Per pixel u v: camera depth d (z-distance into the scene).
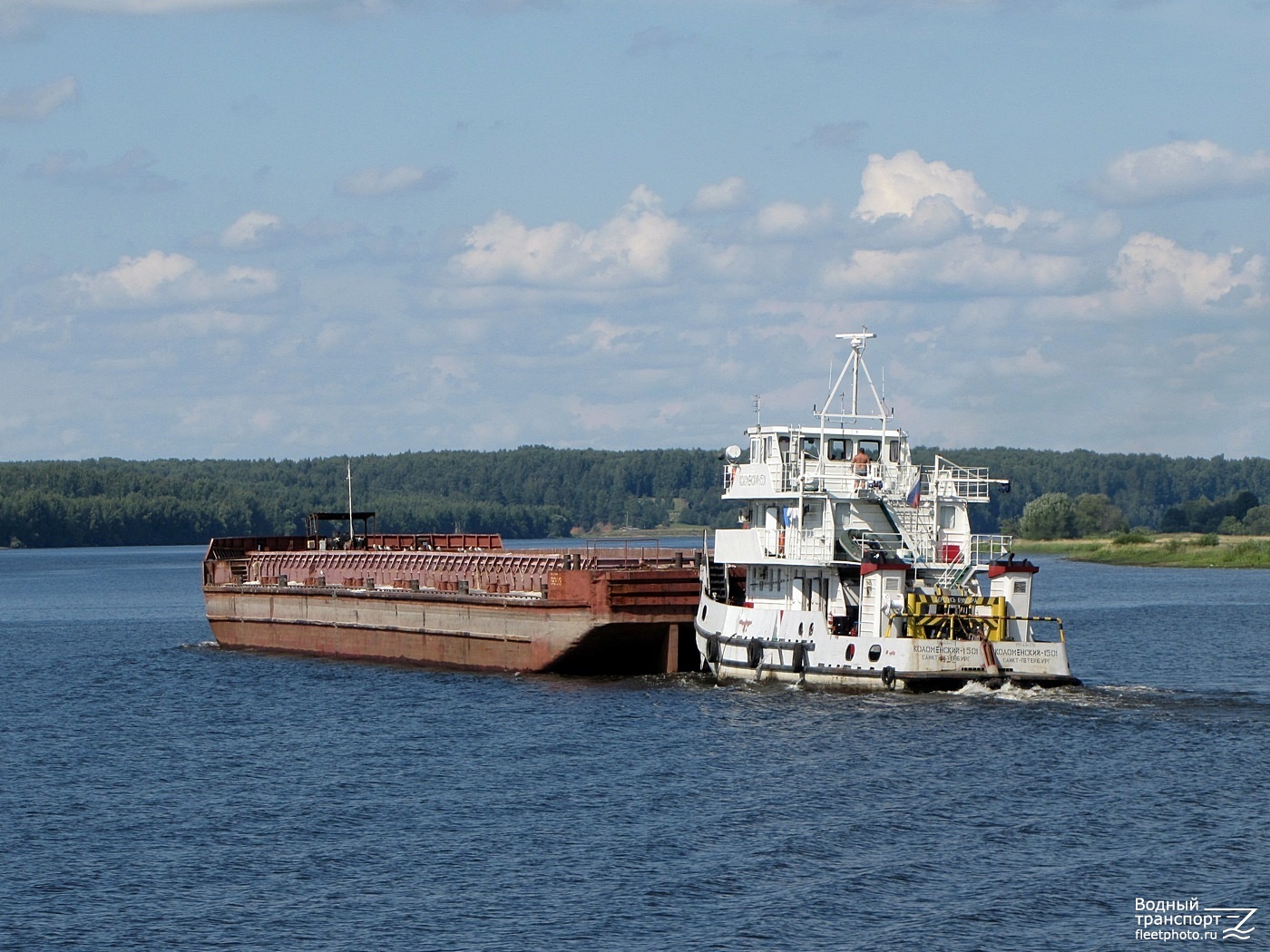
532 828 103.19
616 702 148.62
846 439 149.12
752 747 124.50
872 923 84.19
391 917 86.31
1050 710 135.50
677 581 161.38
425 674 175.88
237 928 85.12
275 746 134.88
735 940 81.88
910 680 136.12
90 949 82.31
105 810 111.62
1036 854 95.50
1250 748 122.19
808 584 147.75
